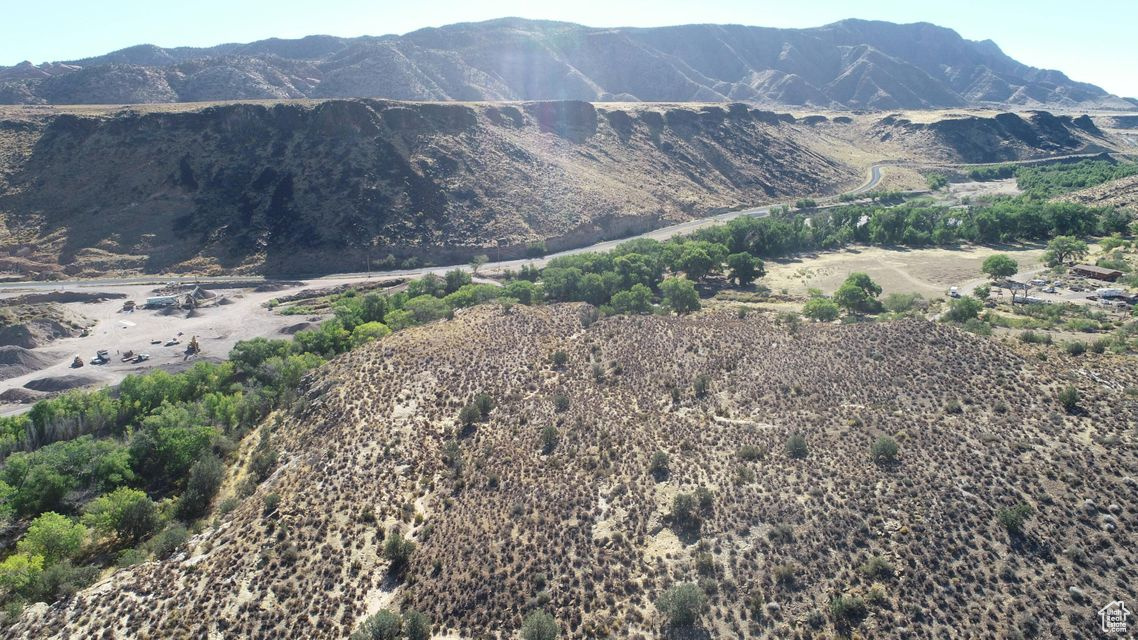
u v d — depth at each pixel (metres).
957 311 103.06
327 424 62.03
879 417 55.66
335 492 51.62
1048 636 36.16
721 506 46.19
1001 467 47.72
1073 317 102.69
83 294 143.12
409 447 57.94
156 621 40.56
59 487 59.62
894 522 43.62
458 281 138.12
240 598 41.81
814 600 38.72
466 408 63.44
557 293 122.94
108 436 74.31
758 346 72.38
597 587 40.81
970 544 41.66
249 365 89.81
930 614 37.59
